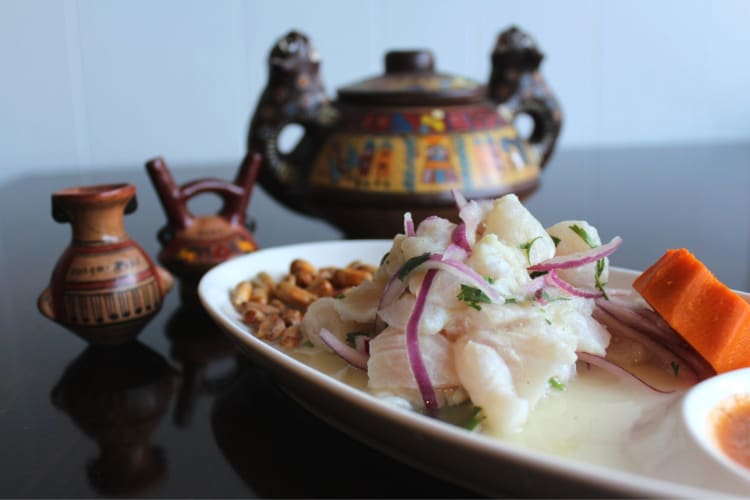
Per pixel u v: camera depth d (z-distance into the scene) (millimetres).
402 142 596
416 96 604
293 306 487
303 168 633
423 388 369
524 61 694
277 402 415
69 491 347
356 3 1110
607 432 358
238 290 481
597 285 420
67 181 960
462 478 326
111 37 1040
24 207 811
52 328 502
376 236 625
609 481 285
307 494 344
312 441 381
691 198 800
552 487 298
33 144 1050
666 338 411
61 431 390
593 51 1212
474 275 378
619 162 1042
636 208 760
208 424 395
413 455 333
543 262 406
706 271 401
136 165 1096
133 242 479
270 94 625
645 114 1257
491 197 605
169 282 493
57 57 1027
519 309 379
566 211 751
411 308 381
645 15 1208
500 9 1160
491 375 359
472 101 625
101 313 457
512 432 356
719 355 388
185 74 1079
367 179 596
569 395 385
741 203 774
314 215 650
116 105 1066
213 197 899
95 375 443
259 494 345
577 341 390
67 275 458
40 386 431
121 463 366
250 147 633
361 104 616
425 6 1133
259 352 378
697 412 348
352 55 1131
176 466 363
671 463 333
